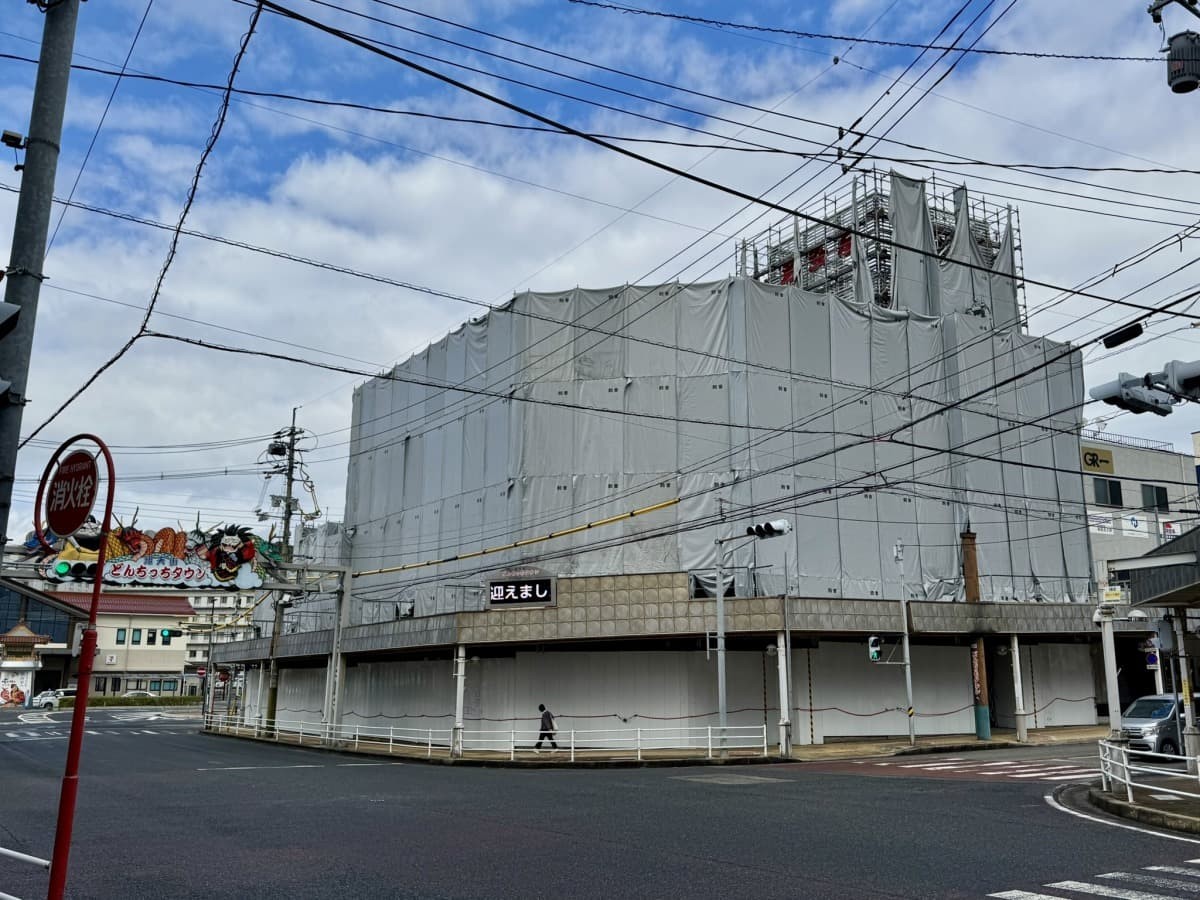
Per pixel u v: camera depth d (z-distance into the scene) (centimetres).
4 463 623
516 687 3153
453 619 3027
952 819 1355
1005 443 3959
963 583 3584
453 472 3925
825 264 4397
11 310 602
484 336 3894
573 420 3519
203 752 3275
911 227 4162
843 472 3591
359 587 4494
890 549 3619
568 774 2342
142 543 3119
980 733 3250
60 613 8531
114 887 922
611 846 1136
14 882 944
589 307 3650
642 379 3512
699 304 3578
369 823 1372
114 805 1630
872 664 3322
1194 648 1834
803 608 2925
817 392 3600
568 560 3394
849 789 1819
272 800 1703
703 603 2925
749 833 1230
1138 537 4788
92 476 606
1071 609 3478
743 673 3142
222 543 3247
